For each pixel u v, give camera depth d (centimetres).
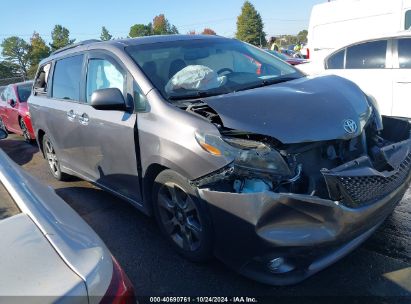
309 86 303
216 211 248
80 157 420
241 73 356
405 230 325
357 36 930
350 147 271
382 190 250
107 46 370
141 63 332
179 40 382
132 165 324
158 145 282
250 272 251
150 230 365
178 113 277
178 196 287
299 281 245
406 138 308
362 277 266
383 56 638
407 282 257
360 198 236
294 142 243
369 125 302
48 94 486
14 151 814
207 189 252
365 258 288
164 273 291
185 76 316
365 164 250
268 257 234
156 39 378
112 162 354
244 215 231
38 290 117
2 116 995
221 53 379
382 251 296
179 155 265
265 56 405
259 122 251
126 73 332
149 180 314
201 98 298
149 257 315
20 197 166
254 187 238
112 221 391
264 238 228
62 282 120
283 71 377
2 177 184
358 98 298
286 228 227
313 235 227
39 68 535
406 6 835
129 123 314
